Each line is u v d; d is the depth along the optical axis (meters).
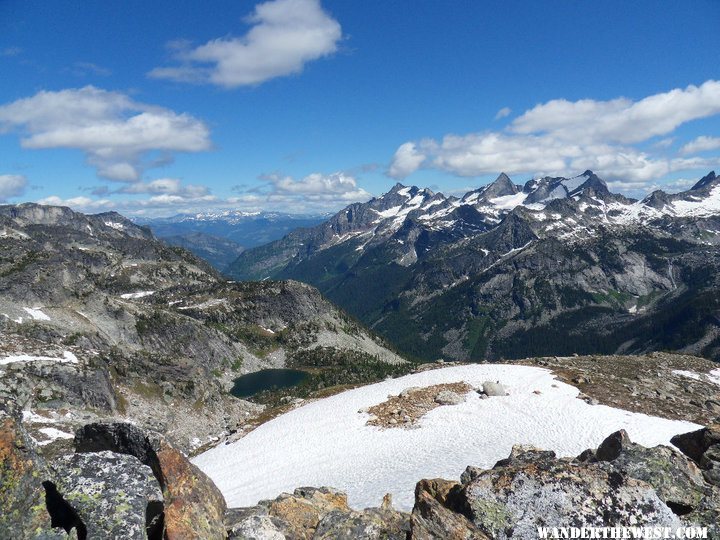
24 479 10.15
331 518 14.93
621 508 12.78
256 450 51.41
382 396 58.81
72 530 9.97
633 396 51.25
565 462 14.82
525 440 41.38
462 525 12.88
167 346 183.00
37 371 71.62
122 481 11.34
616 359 74.44
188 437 83.38
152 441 13.09
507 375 59.59
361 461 42.31
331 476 39.84
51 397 68.88
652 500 12.91
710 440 21.38
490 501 13.52
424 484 16.84
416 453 41.62
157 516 11.55
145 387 90.06
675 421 44.25
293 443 50.28
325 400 64.19
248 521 13.06
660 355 77.75
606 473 13.82
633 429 42.25
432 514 13.35
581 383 55.84
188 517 11.75
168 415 86.31
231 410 100.88
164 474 12.46
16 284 148.50
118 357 94.00
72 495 10.58
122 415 78.25
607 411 46.62
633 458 16.56
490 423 46.44
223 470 48.16
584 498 13.00
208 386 101.50
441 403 53.19
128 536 10.08
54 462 11.39
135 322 177.75
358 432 49.53
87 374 76.38
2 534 9.30
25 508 9.80
